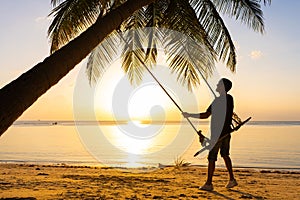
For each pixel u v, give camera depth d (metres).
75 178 8.91
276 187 7.85
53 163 18.92
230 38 9.59
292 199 6.54
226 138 7.36
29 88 3.07
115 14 4.34
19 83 3.05
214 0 9.53
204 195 6.77
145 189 7.35
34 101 3.12
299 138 42.06
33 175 9.58
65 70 3.51
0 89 3.00
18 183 8.05
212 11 9.26
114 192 6.99
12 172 10.45
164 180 8.63
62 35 8.05
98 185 7.82
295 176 10.10
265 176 10.06
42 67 3.30
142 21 10.12
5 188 7.35
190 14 7.88
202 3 9.09
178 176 9.54
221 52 9.63
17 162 19.36
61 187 7.52
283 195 6.89
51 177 9.12
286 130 68.12
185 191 7.15
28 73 3.19
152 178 8.97
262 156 23.09
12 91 2.96
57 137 47.31
